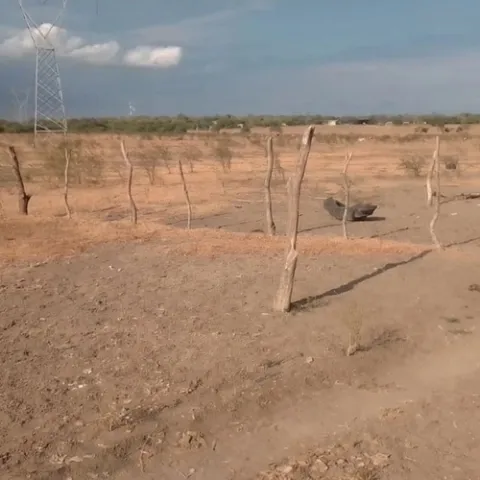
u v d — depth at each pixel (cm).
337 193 2209
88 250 1126
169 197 2120
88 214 1766
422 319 812
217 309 816
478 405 583
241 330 747
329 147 4681
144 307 822
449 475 473
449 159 3172
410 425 546
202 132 7719
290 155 4178
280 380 623
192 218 1723
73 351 680
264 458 496
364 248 1183
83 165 2716
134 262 1051
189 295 873
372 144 5078
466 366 680
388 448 509
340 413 571
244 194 2206
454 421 553
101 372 630
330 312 817
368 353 698
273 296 872
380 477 469
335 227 1565
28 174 2717
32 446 499
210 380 617
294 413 571
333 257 1107
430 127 7975
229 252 1128
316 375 641
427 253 1161
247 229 1545
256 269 1012
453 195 2144
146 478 470
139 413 550
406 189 2322
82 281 937
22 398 575
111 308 818
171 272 991
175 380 615
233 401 579
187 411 557
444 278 991
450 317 824
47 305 825
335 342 720
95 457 488
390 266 1055
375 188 2366
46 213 1756
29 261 1038
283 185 2467
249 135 6100
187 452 503
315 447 511
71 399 575
